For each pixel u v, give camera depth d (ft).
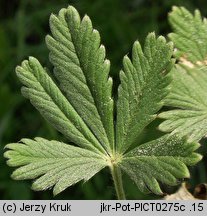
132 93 0.54
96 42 0.55
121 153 0.54
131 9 1.30
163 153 0.51
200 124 0.55
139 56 0.54
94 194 1.07
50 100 0.54
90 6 1.29
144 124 0.53
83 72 0.55
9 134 1.17
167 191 0.73
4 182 1.07
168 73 0.53
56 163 0.52
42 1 1.35
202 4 1.24
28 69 0.54
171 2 1.26
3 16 1.38
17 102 1.21
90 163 0.53
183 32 0.61
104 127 0.54
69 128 0.54
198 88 0.58
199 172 1.02
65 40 0.55
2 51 1.26
